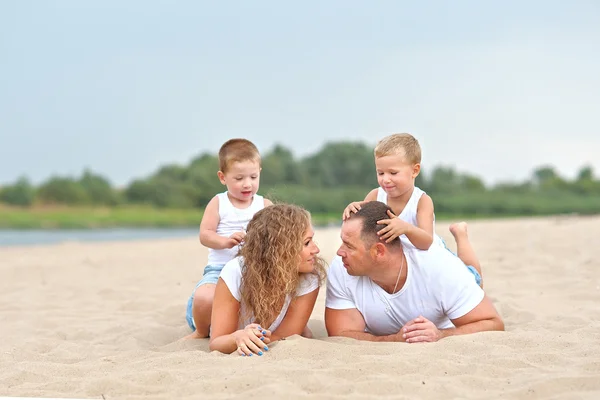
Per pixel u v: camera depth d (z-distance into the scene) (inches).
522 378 120.3
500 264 303.3
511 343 142.2
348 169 1455.5
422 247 153.0
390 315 154.3
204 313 164.7
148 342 178.1
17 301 252.5
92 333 189.8
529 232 498.9
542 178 1549.0
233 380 119.7
